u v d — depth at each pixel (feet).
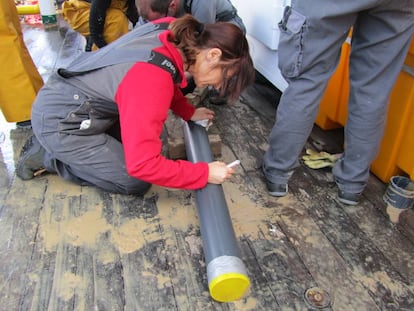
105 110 4.74
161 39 3.99
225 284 3.65
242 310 3.90
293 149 5.00
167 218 5.01
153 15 5.58
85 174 5.27
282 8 6.61
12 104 6.66
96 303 3.93
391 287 4.17
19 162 5.58
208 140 5.65
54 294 4.01
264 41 7.37
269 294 4.07
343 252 4.59
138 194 5.41
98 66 4.45
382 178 5.76
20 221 4.94
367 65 4.57
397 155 5.45
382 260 4.50
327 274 4.31
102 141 5.01
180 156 6.14
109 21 8.84
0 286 4.09
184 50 3.90
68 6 9.38
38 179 5.70
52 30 12.69
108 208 5.16
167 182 4.26
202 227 4.22
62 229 4.82
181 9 6.38
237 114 7.62
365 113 4.70
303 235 4.82
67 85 4.66
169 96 4.00
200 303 3.96
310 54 4.36
